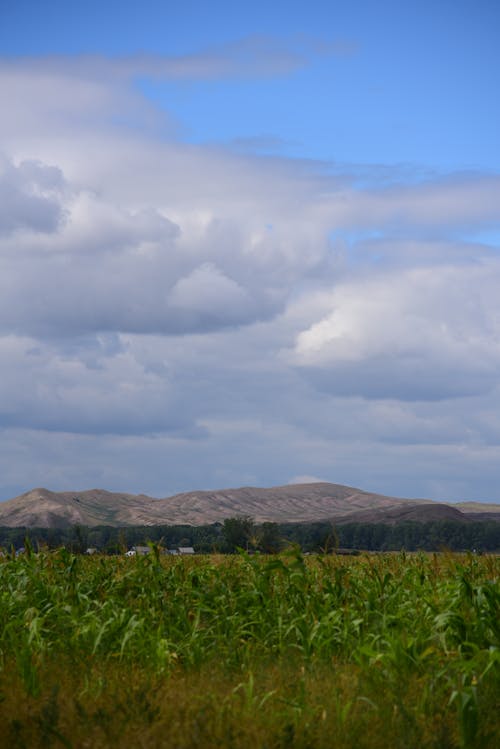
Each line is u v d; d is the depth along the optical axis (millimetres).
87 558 21391
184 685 11914
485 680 11883
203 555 22219
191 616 16375
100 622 14797
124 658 13586
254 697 11055
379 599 16047
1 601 16047
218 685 12055
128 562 20078
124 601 16625
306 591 16625
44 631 14422
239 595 16547
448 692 11539
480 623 13383
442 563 19156
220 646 14227
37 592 16562
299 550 16641
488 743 9805
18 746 9461
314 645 14047
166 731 9703
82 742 9523
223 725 9875
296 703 10695
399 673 12156
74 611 14945
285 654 13992
